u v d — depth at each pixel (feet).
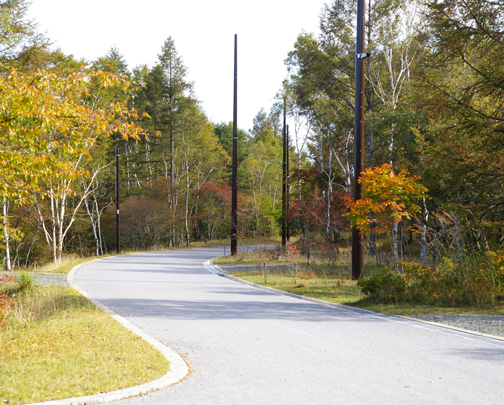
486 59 53.21
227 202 212.02
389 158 89.20
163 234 189.26
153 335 28.14
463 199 68.28
